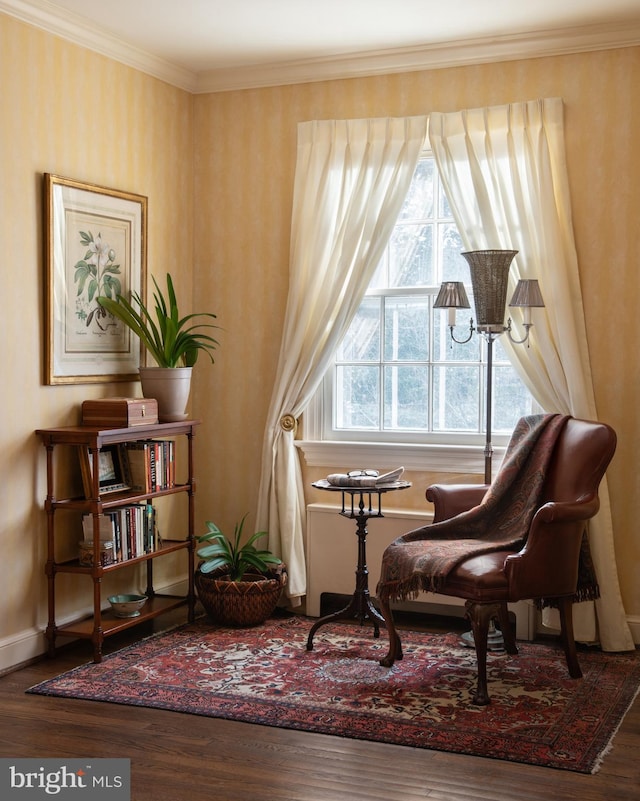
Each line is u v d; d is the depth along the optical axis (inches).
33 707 138.3
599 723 132.0
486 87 179.6
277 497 192.4
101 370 176.2
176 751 122.5
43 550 163.5
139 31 173.5
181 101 199.6
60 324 164.9
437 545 153.7
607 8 161.3
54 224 163.0
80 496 170.7
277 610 194.7
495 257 164.6
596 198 172.1
